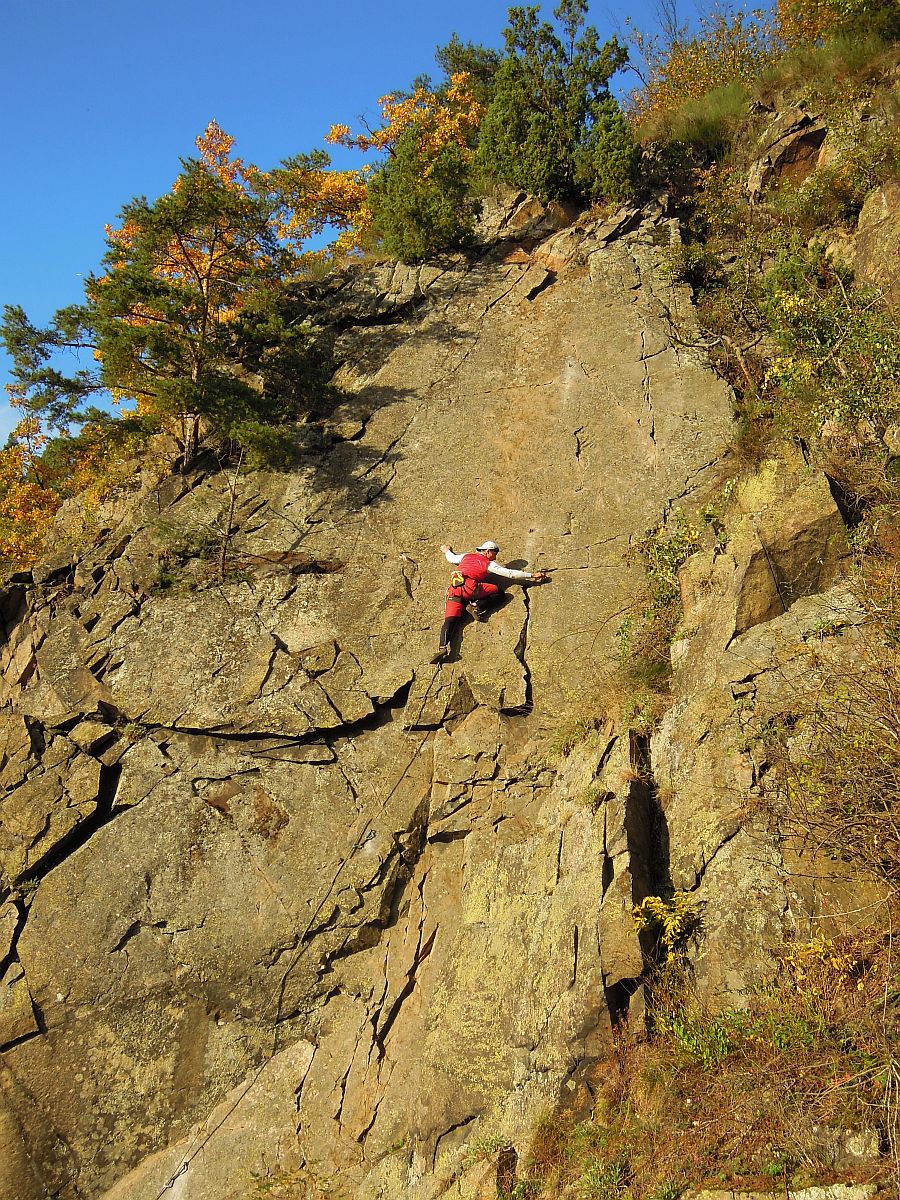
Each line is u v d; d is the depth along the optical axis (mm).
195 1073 9523
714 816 7594
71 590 12438
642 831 7969
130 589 12133
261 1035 9609
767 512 8867
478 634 10773
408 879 9875
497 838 9273
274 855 10148
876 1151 5367
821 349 9992
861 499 8938
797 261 11133
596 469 11766
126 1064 9602
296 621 11477
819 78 14922
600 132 14727
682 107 16188
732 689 8047
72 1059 9633
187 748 10883
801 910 6762
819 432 9820
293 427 13383
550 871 8281
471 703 10352
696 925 7215
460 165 14875
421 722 10336
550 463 12039
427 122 21078
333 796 10328
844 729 7039
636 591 10484
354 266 15477
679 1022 6777
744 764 7605
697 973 7008
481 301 14117
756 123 15227
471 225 15078
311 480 12773
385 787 10258
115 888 10219
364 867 9867
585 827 8156
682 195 15055
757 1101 5949
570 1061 6992
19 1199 9062
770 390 11648
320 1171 8586
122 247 12695
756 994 6605
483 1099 7551
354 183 20219
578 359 12867
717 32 17844
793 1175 5535
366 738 10609
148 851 10352
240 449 13422
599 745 8891
